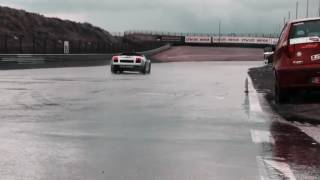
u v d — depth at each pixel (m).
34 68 45.28
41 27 119.12
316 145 8.95
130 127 10.77
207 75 35.91
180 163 7.52
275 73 14.31
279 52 13.57
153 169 7.15
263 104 15.43
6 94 18.02
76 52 82.62
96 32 143.38
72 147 8.61
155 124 11.20
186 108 14.30
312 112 13.34
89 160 7.67
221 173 6.95
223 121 11.73
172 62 87.44
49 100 16.19
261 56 125.12
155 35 167.12
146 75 35.00
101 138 9.45
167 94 18.86
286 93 13.60
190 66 61.94
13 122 11.30
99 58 67.94
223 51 141.62
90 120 11.77
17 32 103.44
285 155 8.11
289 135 9.91
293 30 13.16
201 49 143.00
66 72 37.75
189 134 9.95
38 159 7.71
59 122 11.38
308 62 12.90
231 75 36.25
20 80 26.47
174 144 8.93
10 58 46.97
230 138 9.54
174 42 165.62
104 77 30.73
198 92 19.92
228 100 16.70
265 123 11.47
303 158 7.90
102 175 6.81
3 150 8.32
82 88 21.30
